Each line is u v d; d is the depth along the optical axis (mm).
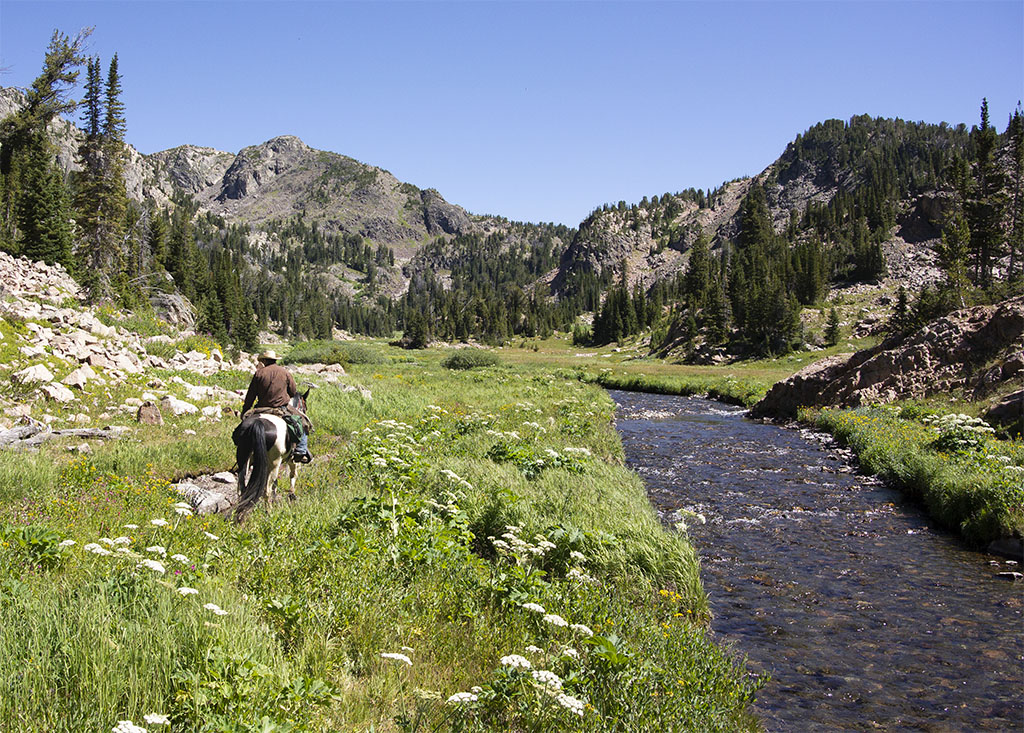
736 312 98750
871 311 103312
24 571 5453
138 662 4098
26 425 13234
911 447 16922
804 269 125000
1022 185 96250
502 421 21469
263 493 9234
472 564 7316
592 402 33250
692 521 12336
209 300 79000
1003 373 23109
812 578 9555
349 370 47281
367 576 6293
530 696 4492
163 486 10133
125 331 22344
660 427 27609
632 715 4719
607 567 8555
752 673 6617
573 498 11086
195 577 5688
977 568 10070
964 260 77062
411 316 168750
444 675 4984
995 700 6184
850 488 15523
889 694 6281
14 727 3408
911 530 12125
